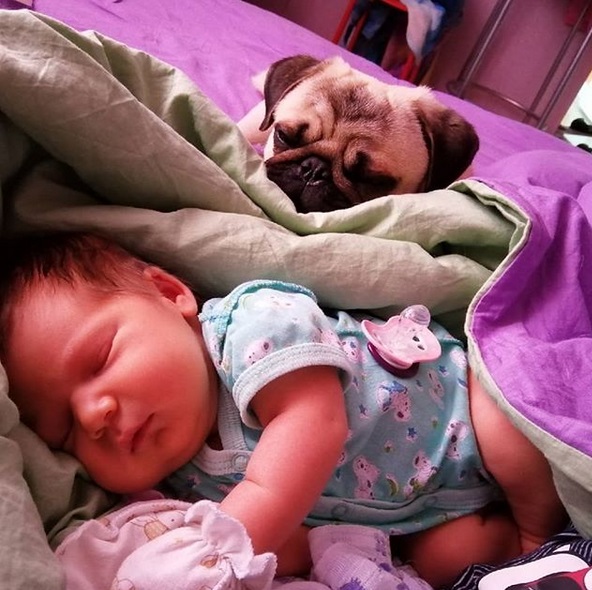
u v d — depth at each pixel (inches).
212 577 20.6
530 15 124.0
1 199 28.6
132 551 22.2
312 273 31.1
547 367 28.5
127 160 29.9
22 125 28.0
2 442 20.5
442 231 34.2
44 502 22.6
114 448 24.3
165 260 30.6
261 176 35.2
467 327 30.1
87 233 29.6
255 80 59.5
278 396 25.4
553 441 25.4
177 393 25.0
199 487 26.7
